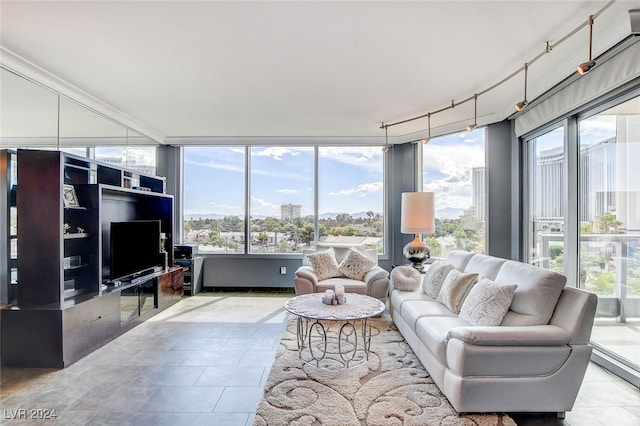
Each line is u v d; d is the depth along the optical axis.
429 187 5.23
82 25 2.26
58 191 2.87
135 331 3.59
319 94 3.54
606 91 2.61
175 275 4.73
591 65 2.11
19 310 2.71
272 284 5.58
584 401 2.23
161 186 4.99
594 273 2.94
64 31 2.33
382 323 3.85
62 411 2.12
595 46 2.44
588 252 3.01
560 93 3.16
